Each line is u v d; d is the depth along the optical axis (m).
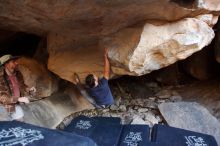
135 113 4.95
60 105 4.59
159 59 3.74
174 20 3.54
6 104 3.66
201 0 2.84
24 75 4.32
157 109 4.99
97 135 4.22
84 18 3.40
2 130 2.38
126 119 4.79
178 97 5.38
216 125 4.50
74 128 4.41
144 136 4.16
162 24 3.54
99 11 3.18
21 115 3.76
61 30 4.00
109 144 4.00
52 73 4.78
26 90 4.29
